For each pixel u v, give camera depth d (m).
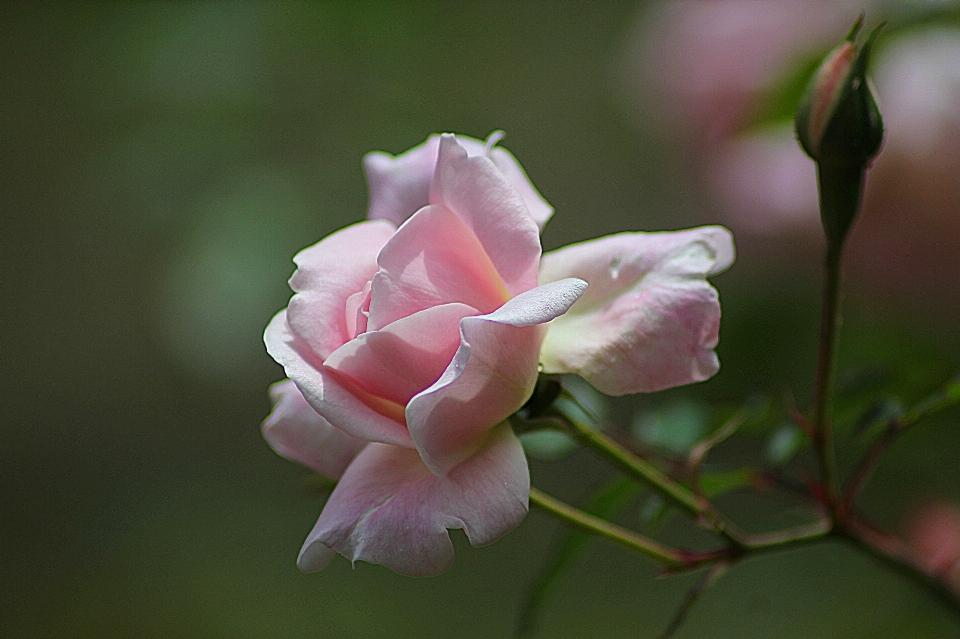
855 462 0.87
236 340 0.92
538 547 1.60
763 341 0.87
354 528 0.68
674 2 0.95
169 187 0.97
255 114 1.01
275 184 0.96
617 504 0.76
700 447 0.73
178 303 0.91
